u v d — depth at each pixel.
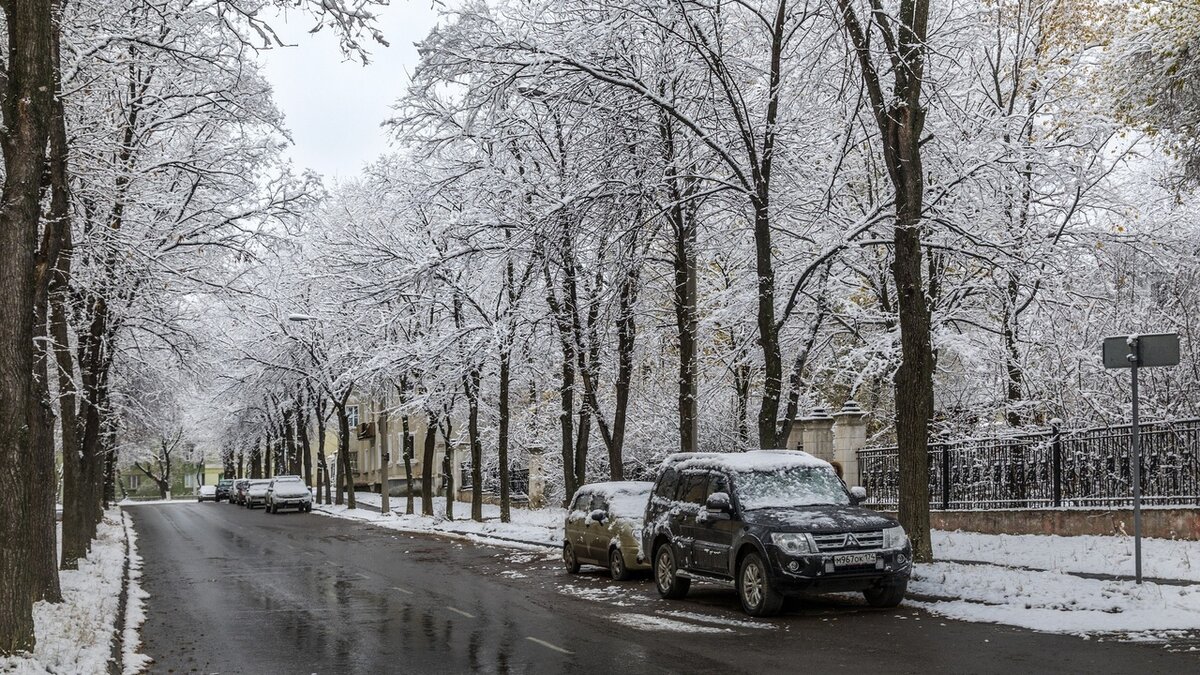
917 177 16.36
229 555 27.19
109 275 22.66
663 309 28.31
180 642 12.70
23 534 10.12
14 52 10.72
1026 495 20.03
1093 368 23.78
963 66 26.36
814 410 28.00
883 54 20.22
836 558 13.21
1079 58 26.94
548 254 22.47
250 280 32.44
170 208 24.64
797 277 24.28
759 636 11.93
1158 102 20.25
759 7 23.34
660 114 21.70
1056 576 13.96
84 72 18.11
